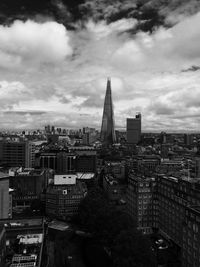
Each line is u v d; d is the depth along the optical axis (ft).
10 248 401.70
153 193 652.89
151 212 654.94
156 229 648.79
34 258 359.87
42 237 426.51
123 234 436.35
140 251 406.41
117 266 401.08
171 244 570.05
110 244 524.11
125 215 557.33
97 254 539.29
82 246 579.07
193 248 414.82
